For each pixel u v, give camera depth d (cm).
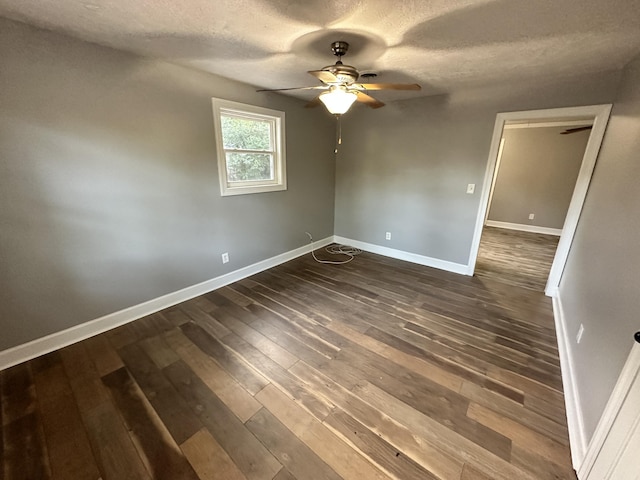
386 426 157
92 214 221
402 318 263
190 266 296
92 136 212
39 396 174
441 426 157
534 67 241
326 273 369
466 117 331
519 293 316
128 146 231
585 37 182
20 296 197
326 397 175
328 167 450
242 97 305
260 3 148
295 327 248
